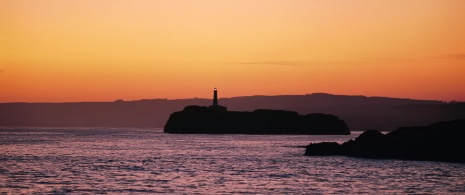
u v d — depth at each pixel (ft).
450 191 583.17
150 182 640.17
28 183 625.00
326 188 600.80
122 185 613.52
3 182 632.79
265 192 570.87
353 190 587.27
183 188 593.01
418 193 568.41
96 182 637.71
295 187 607.37
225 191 574.56
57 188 587.68
